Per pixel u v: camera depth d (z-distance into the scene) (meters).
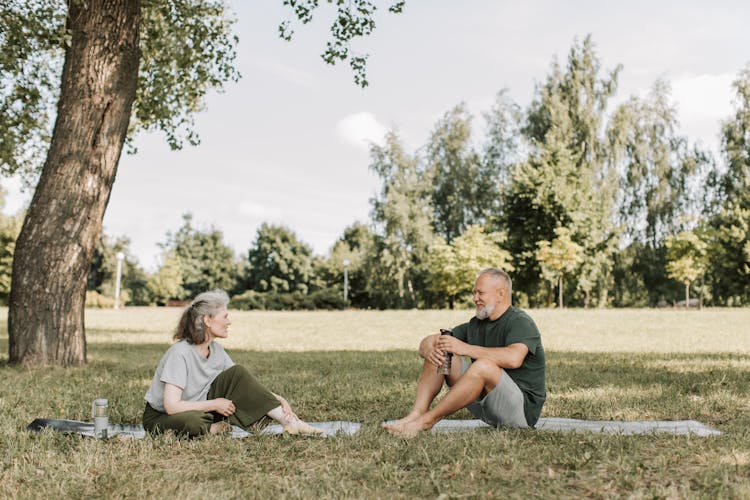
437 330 19.59
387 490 3.36
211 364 4.80
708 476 3.46
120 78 9.84
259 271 69.56
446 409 4.61
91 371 8.94
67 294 9.65
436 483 3.37
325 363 10.38
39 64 12.73
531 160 40.31
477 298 5.02
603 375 8.53
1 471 3.71
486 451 4.05
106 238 69.31
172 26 12.77
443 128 47.59
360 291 60.09
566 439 4.36
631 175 43.09
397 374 8.86
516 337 4.82
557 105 40.56
